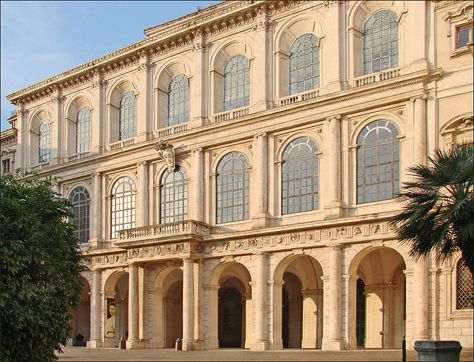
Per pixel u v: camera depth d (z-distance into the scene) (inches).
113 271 2504.9
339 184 1958.7
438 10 1856.5
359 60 2017.7
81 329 2726.4
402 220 1261.1
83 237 2662.4
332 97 1983.3
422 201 1219.9
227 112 2268.7
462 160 1190.3
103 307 2519.7
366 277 2129.7
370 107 1924.2
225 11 2297.0
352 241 1878.7
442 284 1737.2
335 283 1894.7
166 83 2512.3
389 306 2081.7
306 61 2135.8
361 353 1708.9
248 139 2188.7
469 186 1185.4
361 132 1961.1
